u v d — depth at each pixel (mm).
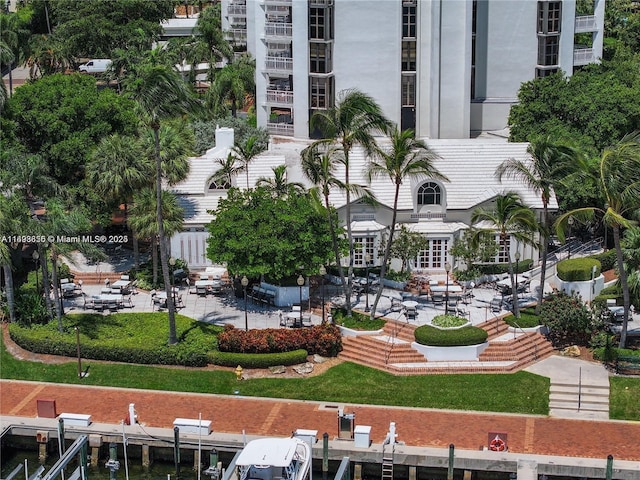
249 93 114750
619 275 65500
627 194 59688
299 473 49406
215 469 53781
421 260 75312
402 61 95938
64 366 63625
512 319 67125
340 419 54781
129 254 80625
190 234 76312
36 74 141375
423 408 58750
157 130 62312
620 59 105438
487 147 78875
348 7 94812
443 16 93312
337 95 96875
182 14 175125
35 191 71188
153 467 55562
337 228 68750
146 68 61188
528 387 60500
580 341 65312
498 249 72062
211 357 63406
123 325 67000
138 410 58625
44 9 164000
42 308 67812
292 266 67375
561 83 87812
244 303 70562
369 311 68938
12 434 56688
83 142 79688
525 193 75625
